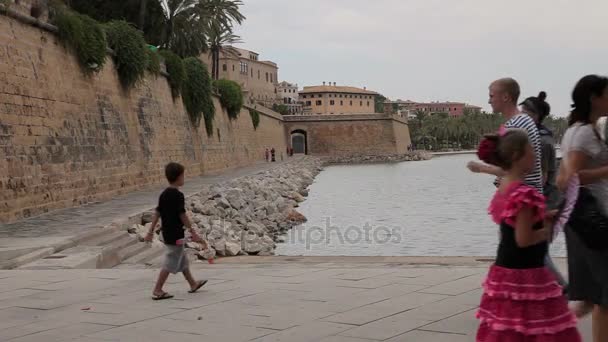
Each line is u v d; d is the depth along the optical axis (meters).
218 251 20.36
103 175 28.44
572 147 5.30
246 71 145.12
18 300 9.06
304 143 119.81
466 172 77.19
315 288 9.13
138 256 16.09
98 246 15.44
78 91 26.77
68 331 7.31
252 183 40.97
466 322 6.97
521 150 4.53
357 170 84.44
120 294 9.28
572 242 5.37
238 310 8.02
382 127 113.19
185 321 7.57
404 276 9.77
